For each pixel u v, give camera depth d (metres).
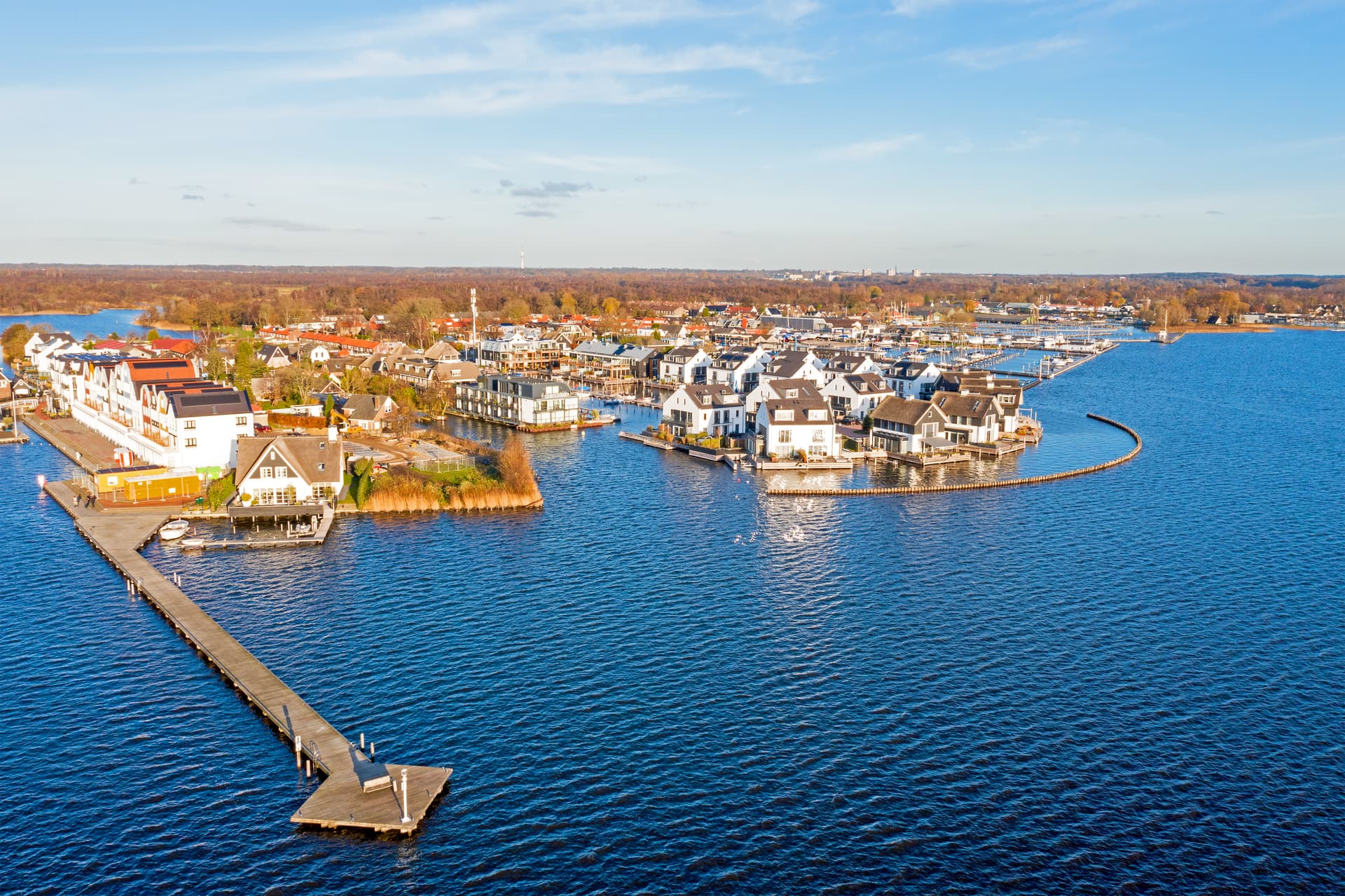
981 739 57.25
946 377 182.62
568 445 152.12
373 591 80.88
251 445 110.38
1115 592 81.81
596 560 89.62
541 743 56.28
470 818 49.31
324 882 44.59
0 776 52.59
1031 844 47.62
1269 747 56.66
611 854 46.62
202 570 86.31
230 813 49.59
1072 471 130.38
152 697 61.88
